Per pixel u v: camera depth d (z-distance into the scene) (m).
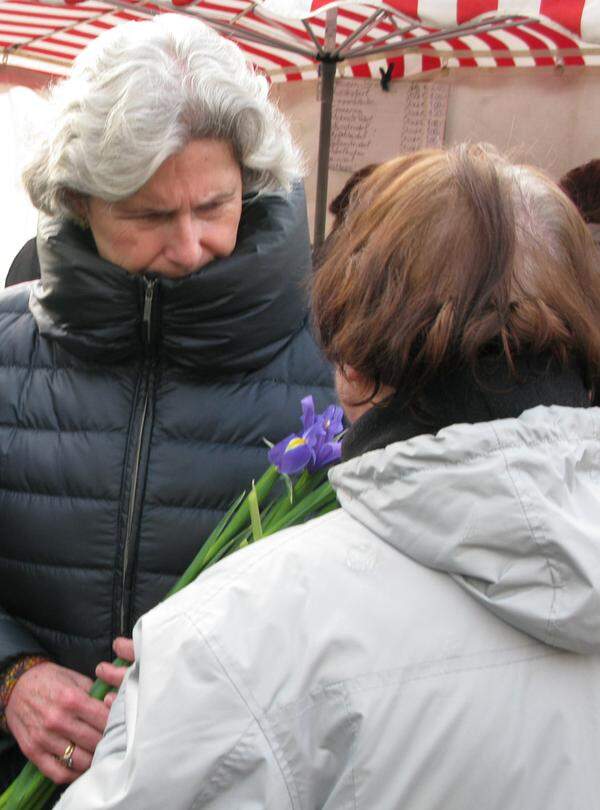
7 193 4.04
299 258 1.20
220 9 3.10
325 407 1.24
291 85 4.23
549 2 2.39
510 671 0.65
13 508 1.24
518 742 0.63
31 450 1.24
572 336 0.70
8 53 3.77
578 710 0.65
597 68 3.62
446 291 0.67
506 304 0.67
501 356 0.68
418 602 0.66
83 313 1.16
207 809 0.64
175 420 1.21
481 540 0.62
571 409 0.67
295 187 1.22
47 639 1.25
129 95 1.02
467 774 0.62
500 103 3.86
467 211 0.69
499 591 0.63
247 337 1.18
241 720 0.63
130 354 1.21
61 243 1.14
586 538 0.61
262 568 0.69
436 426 0.69
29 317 1.32
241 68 1.14
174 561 1.21
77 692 1.11
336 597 0.66
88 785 0.67
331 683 0.64
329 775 0.64
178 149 1.06
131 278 1.13
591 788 0.63
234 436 1.22
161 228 1.11
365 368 0.72
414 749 0.62
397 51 3.62
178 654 0.65
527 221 0.71
